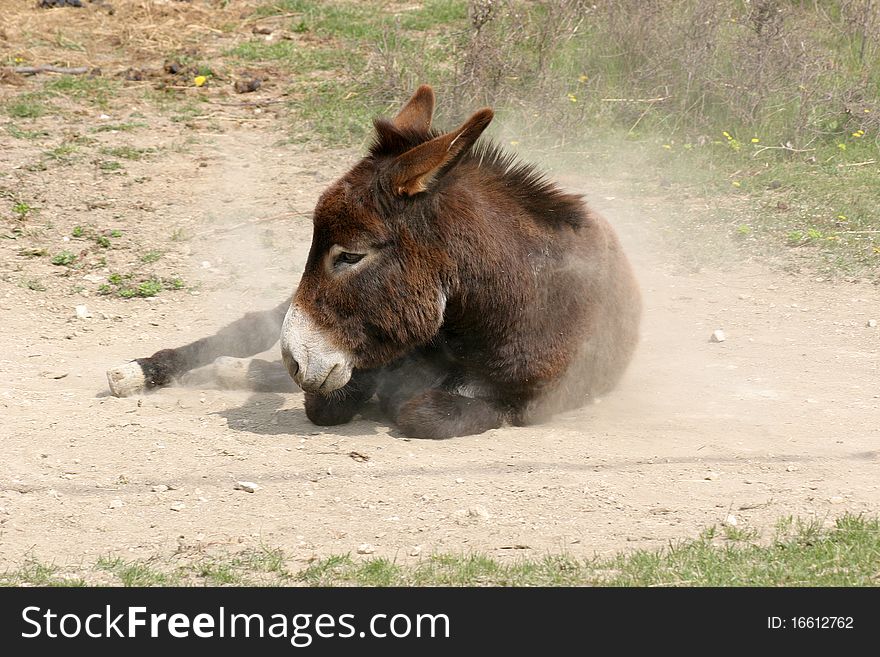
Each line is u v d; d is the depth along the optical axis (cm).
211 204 3647
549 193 2058
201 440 1997
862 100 4203
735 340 2681
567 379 2103
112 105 4566
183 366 2309
